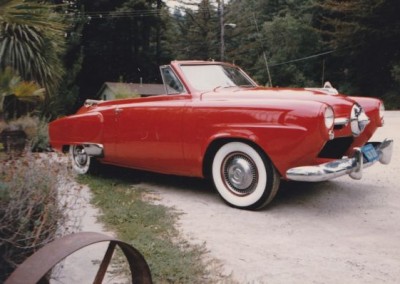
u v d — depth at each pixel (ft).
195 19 134.51
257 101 13.80
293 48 122.31
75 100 81.56
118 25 127.75
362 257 10.80
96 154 18.15
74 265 10.09
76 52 94.38
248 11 142.00
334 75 118.11
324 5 103.60
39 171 8.90
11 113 25.90
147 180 18.62
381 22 97.35
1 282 7.86
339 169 13.10
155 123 15.98
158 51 137.59
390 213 14.21
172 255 10.46
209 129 14.52
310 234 12.33
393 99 94.79
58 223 8.82
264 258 10.70
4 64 31.48
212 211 14.37
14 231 7.76
